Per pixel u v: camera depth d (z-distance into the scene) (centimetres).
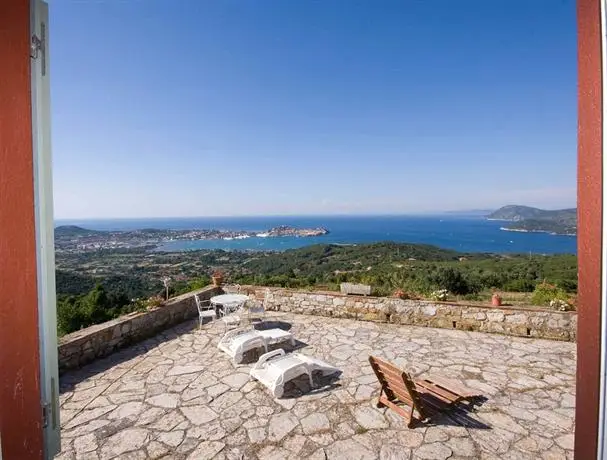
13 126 112
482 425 334
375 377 440
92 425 340
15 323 111
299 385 420
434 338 585
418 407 331
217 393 402
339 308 718
